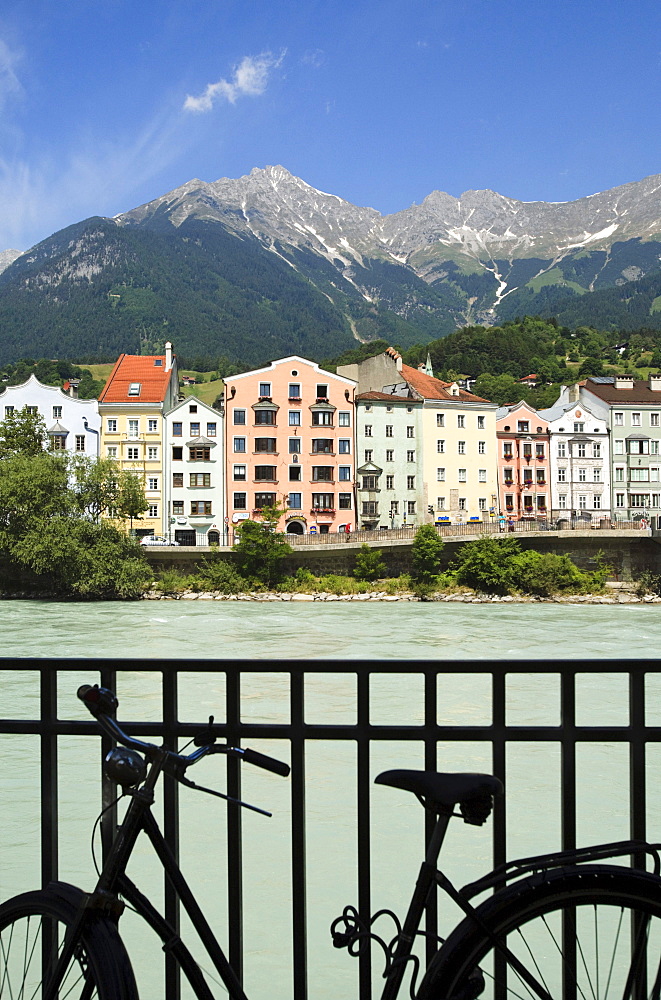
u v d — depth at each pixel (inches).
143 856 510.3
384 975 111.5
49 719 130.9
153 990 330.0
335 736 126.3
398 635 1696.6
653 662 125.3
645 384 3693.4
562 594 2576.3
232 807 127.6
